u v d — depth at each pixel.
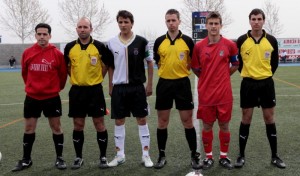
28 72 4.39
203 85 4.29
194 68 4.39
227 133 4.40
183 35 4.36
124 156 4.69
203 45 4.26
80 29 4.30
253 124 6.79
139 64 4.42
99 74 4.45
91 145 5.58
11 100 11.23
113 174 4.25
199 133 6.00
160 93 4.42
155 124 7.10
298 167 4.32
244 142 4.49
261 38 4.26
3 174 4.30
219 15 4.18
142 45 4.41
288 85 13.40
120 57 4.35
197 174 3.78
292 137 5.77
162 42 4.36
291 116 7.50
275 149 4.47
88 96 4.41
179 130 6.45
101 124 4.54
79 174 4.27
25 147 4.52
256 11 4.18
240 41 4.38
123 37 4.41
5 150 5.36
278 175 4.06
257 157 4.77
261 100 4.37
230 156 4.88
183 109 4.40
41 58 4.32
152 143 5.61
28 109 4.44
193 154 4.50
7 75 23.55
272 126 4.44
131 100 4.50
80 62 4.32
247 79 4.34
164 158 4.57
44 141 5.87
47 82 4.36
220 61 4.20
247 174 4.13
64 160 4.86
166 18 4.30
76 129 4.55
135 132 6.40
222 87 4.23
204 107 4.31
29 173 4.33
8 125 7.32
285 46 33.16
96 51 4.35
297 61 33.34
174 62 4.29
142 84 4.49
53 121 4.52
